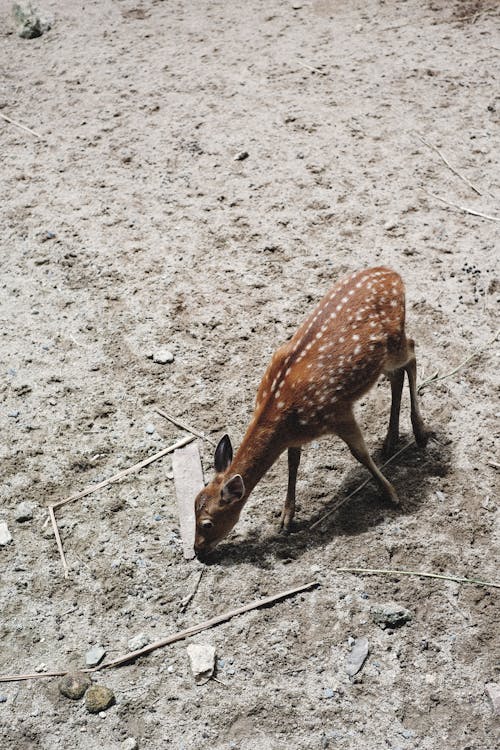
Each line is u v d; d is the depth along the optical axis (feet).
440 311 18.51
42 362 18.21
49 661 15.06
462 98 22.82
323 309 15.87
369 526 16.02
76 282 19.47
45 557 15.97
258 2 27.91
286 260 19.52
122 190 21.21
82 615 15.42
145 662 14.99
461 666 14.78
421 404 17.34
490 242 19.58
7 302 19.17
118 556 15.93
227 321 18.63
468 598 15.29
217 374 17.90
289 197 20.71
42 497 16.58
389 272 16.28
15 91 24.31
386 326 15.81
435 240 19.69
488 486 16.33
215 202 20.76
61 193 21.26
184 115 22.98
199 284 19.26
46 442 17.20
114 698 14.73
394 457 16.76
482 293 18.75
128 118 23.07
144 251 19.92
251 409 17.42
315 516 16.19
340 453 16.90
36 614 15.44
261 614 15.29
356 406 17.48
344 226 20.06
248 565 15.74
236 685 14.75
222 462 15.42
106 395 17.74
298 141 21.97
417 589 15.38
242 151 21.77
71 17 27.81
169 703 14.67
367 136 21.97
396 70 23.79
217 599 15.47
